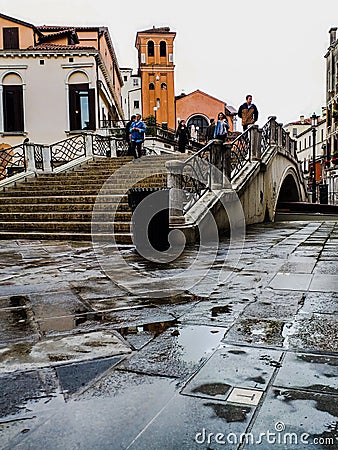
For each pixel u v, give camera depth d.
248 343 2.64
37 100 23.77
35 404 1.97
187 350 2.55
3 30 25.20
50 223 9.38
